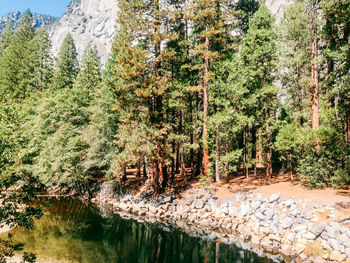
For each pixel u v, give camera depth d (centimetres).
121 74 2362
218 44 2750
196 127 2638
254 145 2486
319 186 1858
